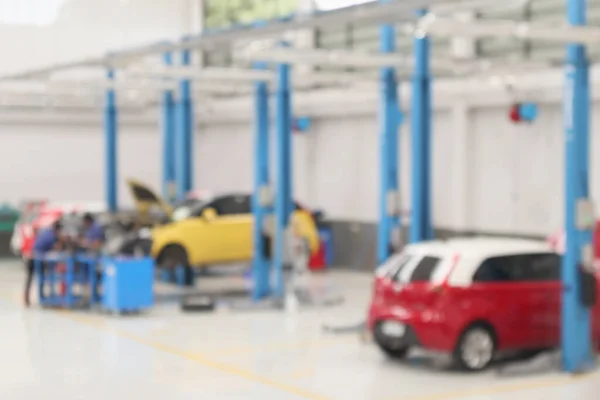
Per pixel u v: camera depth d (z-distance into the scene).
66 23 28.89
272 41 19.30
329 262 25.48
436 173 22.70
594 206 12.52
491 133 21.20
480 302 12.33
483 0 14.07
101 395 11.26
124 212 25.69
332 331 15.60
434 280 12.32
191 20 30.06
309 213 22.70
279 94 18.48
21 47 28.42
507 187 20.89
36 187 28.98
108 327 16.12
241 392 11.36
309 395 11.21
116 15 29.42
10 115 28.31
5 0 28.22
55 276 19.09
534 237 20.31
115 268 17.25
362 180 24.88
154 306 18.64
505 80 19.61
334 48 25.09
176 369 12.69
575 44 12.45
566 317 12.47
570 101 12.50
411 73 15.84
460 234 21.77
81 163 29.58
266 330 15.77
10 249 28.33
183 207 21.73
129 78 21.67
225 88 22.53
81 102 26.59
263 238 19.00
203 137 30.06
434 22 11.08
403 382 11.88
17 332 15.60
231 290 21.25
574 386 11.70
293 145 27.03
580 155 12.46
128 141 30.27
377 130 24.34
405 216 23.30
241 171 28.77
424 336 12.25
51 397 11.18
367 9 12.58
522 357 13.42
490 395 11.21
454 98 21.30
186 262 20.81
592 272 12.43
